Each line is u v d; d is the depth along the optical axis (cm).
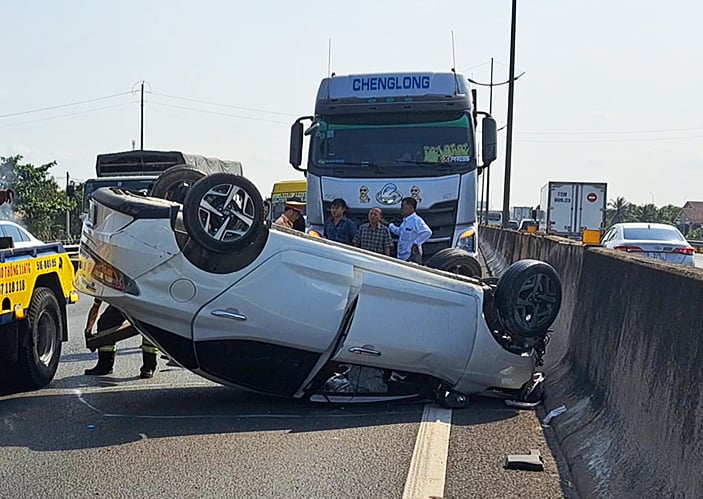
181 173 909
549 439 755
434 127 1409
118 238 776
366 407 880
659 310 609
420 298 849
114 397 922
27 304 920
